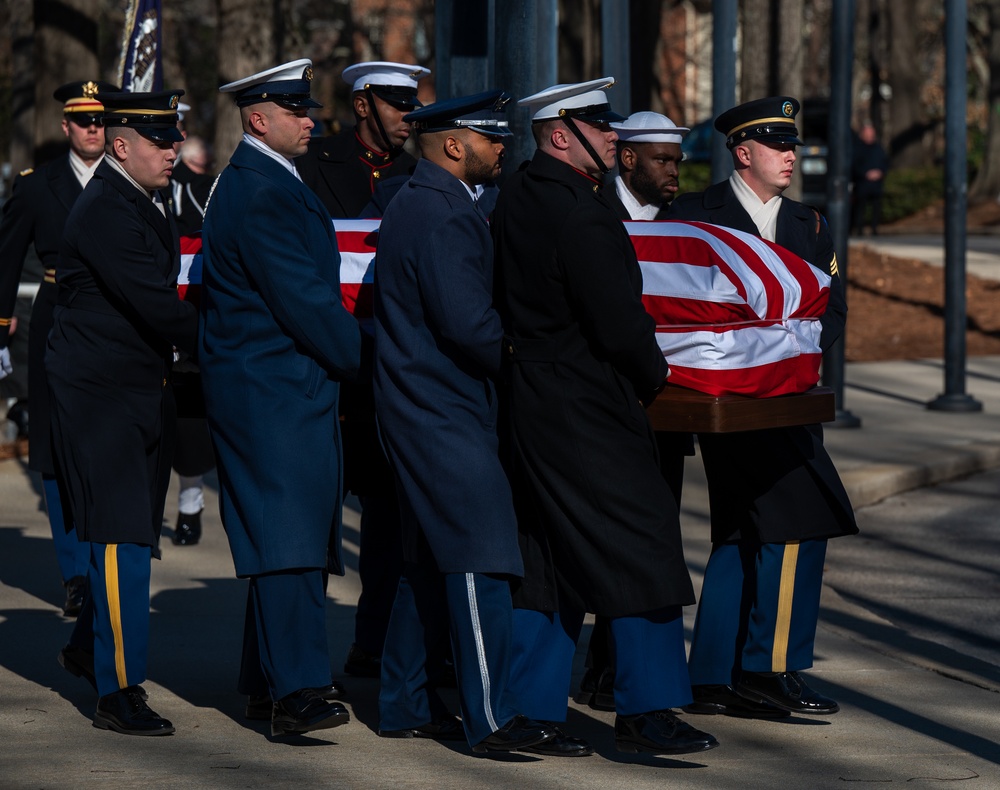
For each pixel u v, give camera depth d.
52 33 36.34
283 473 14.55
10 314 21.47
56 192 21.14
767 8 43.66
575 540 14.22
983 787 13.97
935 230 90.50
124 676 15.40
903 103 111.12
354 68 19.73
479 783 13.91
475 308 13.88
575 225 13.84
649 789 13.79
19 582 22.69
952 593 23.83
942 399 39.28
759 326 14.62
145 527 15.40
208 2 116.56
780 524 15.90
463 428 14.24
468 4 21.53
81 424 15.38
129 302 15.11
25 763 14.37
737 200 16.72
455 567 14.18
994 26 97.81
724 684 16.47
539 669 14.92
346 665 18.02
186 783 13.80
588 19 61.34
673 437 16.59
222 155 41.69
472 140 14.33
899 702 17.09
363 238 16.11
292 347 14.72
